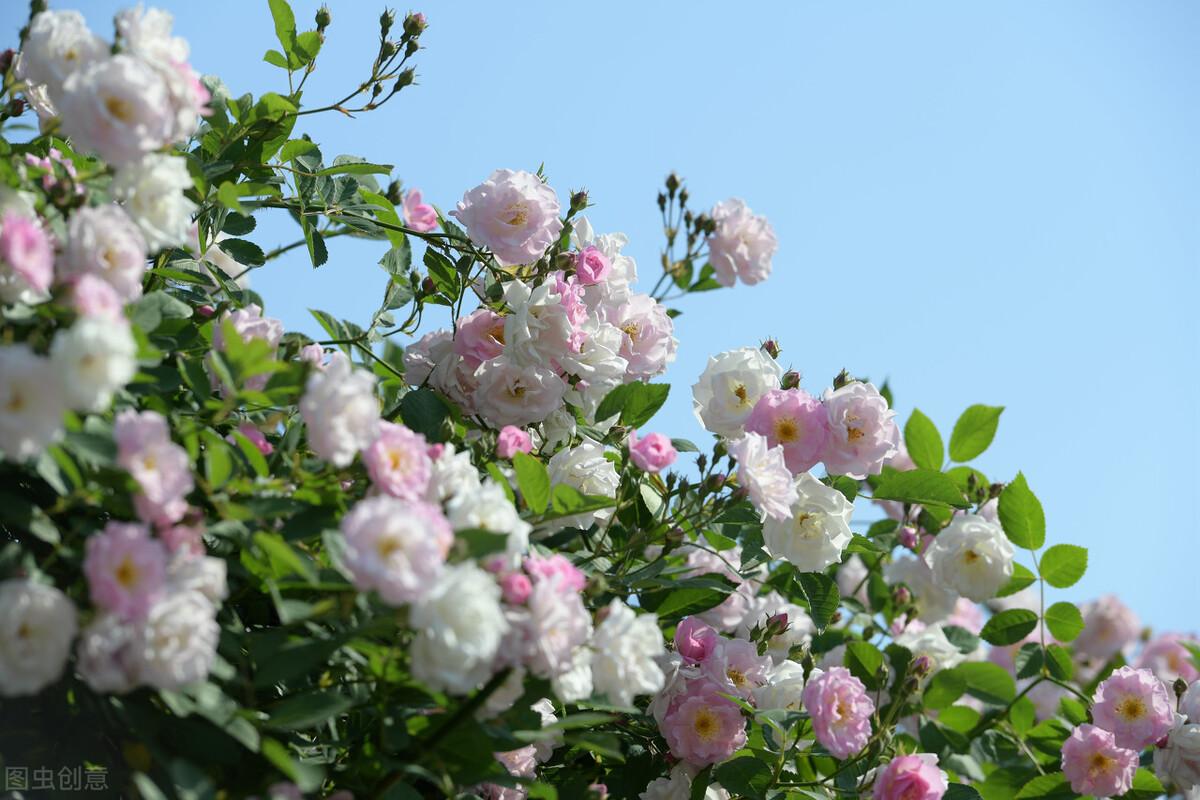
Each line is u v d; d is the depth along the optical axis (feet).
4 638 4.55
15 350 4.56
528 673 4.86
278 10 5.54
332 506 4.88
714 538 5.61
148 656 4.59
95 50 4.86
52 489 4.82
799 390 5.58
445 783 4.80
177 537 4.68
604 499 5.13
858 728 5.37
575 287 5.57
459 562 4.74
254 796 4.77
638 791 5.50
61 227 4.86
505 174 5.59
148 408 4.91
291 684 4.92
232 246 5.52
